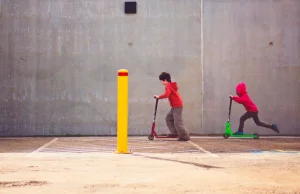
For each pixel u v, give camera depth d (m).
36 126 12.78
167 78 11.20
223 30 13.05
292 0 13.08
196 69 12.97
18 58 12.86
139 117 12.88
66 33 12.97
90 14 13.01
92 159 7.07
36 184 4.81
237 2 13.10
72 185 4.75
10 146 9.66
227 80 12.97
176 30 13.02
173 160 6.98
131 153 8.10
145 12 13.02
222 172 5.69
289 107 12.96
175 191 4.43
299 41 13.00
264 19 13.09
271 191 4.45
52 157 7.35
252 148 9.23
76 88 12.89
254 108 11.80
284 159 7.13
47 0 12.97
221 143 10.47
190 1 13.06
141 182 4.95
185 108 12.93
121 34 12.99
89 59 12.94
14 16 12.91
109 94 12.92
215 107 12.93
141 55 12.97
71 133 12.84
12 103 12.77
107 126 12.89
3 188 4.57
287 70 12.98
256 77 12.98
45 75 12.87
